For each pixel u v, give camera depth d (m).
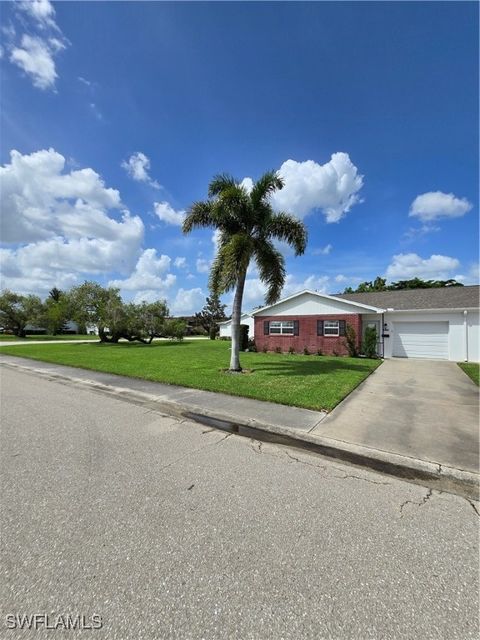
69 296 28.78
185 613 1.80
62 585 1.97
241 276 10.35
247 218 10.41
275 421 5.44
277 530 2.56
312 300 19.06
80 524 2.58
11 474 3.44
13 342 28.53
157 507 2.85
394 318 17.66
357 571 2.13
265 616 1.79
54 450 4.12
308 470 3.71
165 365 11.98
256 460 3.96
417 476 3.61
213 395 7.25
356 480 3.48
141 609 1.82
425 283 34.31
